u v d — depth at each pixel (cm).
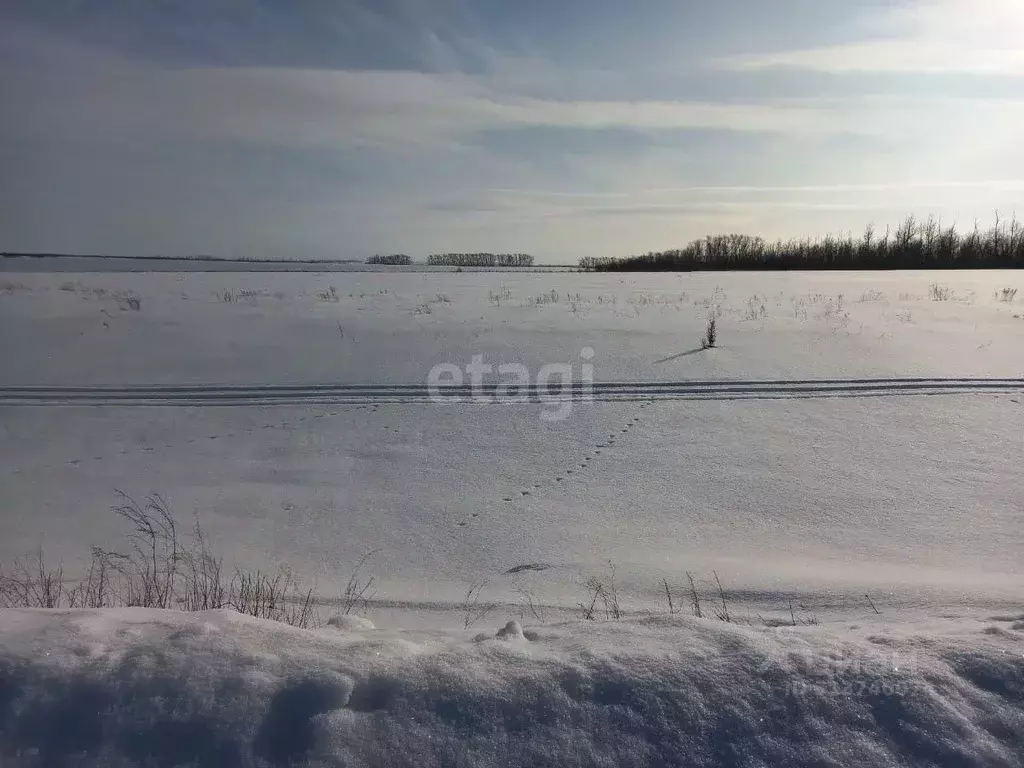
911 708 205
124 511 734
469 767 193
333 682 214
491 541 655
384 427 1025
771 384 1177
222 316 1794
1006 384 1141
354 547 645
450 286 2883
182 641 236
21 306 1945
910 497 742
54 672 218
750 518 701
